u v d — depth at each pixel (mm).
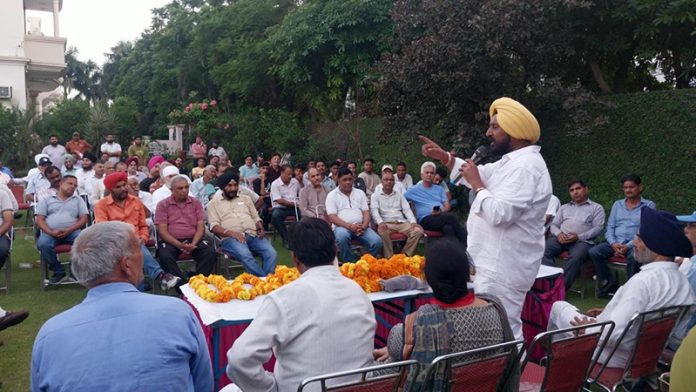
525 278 3084
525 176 2957
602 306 5898
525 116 3039
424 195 8039
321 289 2373
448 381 2229
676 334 3371
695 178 7477
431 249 2395
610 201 8453
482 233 3133
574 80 10750
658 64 10430
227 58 19828
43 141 19266
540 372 3203
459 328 2303
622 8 8531
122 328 1839
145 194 7879
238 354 2244
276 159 11094
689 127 7539
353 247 7535
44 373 1786
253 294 3732
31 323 5242
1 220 6211
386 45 13258
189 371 1945
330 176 10711
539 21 8070
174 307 1955
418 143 10250
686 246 3078
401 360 2443
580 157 8898
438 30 8664
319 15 14172
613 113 8391
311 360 2303
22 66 19328
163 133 26859
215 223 6500
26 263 7738
